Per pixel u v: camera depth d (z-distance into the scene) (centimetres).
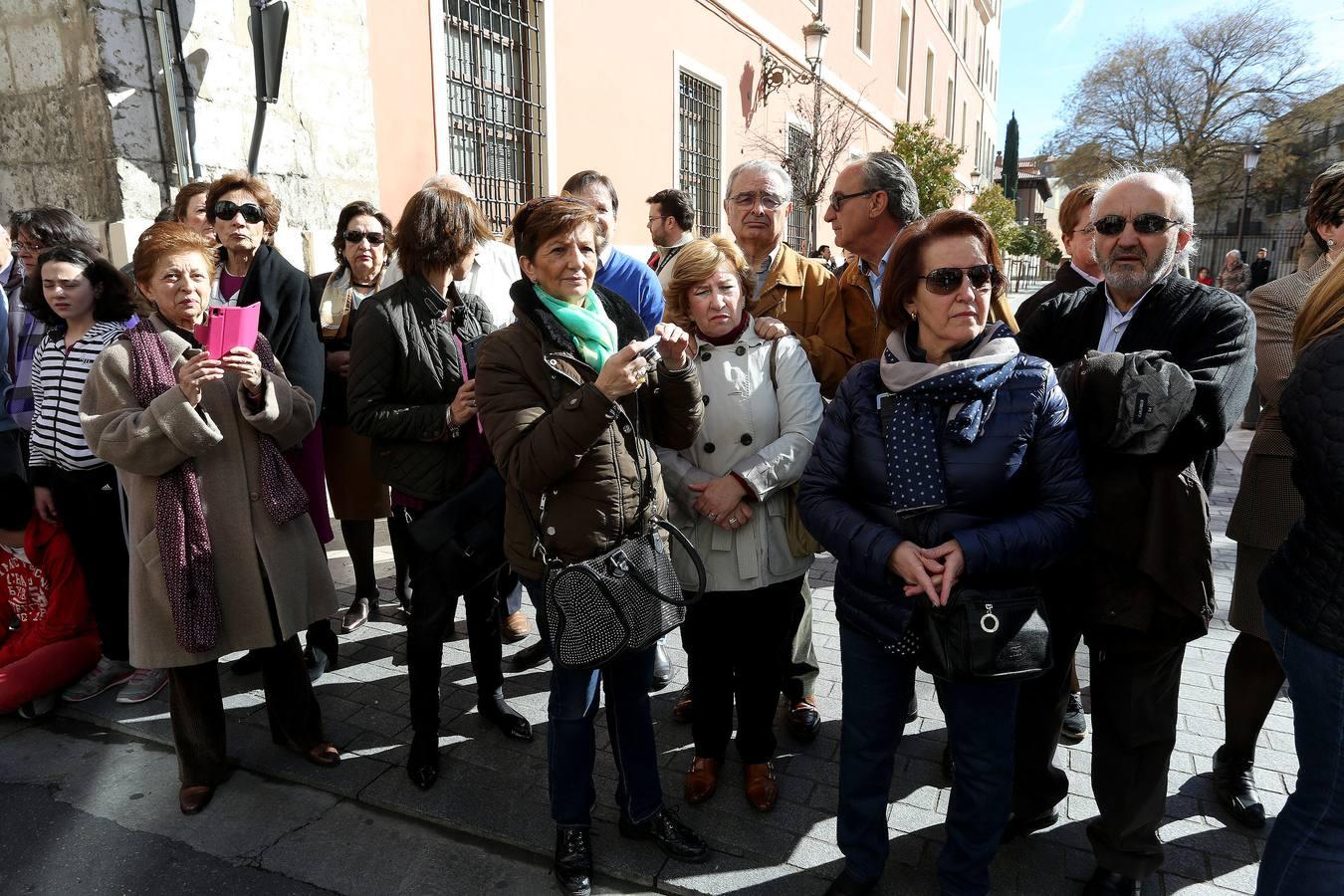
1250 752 232
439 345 250
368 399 247
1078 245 278
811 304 271
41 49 414
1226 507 532
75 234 318
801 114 1236
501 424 188
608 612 186
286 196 464
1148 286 194
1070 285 285
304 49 464
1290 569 151
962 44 2448
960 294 171
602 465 189
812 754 267
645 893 208
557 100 683
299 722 254
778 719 288
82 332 291
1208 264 3488
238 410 233
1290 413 143
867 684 189
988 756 180
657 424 210
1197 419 174
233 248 302
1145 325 193
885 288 185
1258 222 3772
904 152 1455
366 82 500
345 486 353
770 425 225
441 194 249
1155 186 188
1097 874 200
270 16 409
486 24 615
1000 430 171
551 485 190
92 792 251
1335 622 141
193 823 236
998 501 172
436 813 235
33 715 292
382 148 524
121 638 303
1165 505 177
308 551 251
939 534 173
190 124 420
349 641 348
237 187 300
